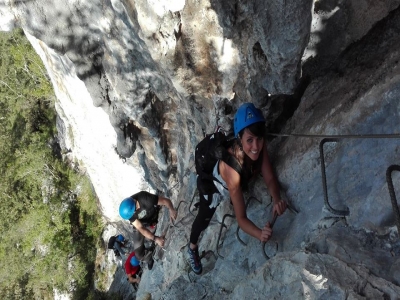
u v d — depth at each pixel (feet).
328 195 10.09
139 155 30.27
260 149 10.66
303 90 13.28
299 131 12.36
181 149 25.34
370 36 11.15
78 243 54.08
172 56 15.15
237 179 10.85
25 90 57.16
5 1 21.09
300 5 9.05
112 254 48.85
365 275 7.73
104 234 52.80
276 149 13.37
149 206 17.74
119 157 36.14
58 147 57.41
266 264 9.48
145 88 22.58
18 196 56.65
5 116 62.44
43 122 58.90
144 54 19.89
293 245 10.48
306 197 11.09
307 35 9.79
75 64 23.53
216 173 11.53
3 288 56.59
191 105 18.43
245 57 12.89
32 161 56.08
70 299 52.60
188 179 24.03
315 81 12.70
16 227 55.88
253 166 11.62
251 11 10.01
